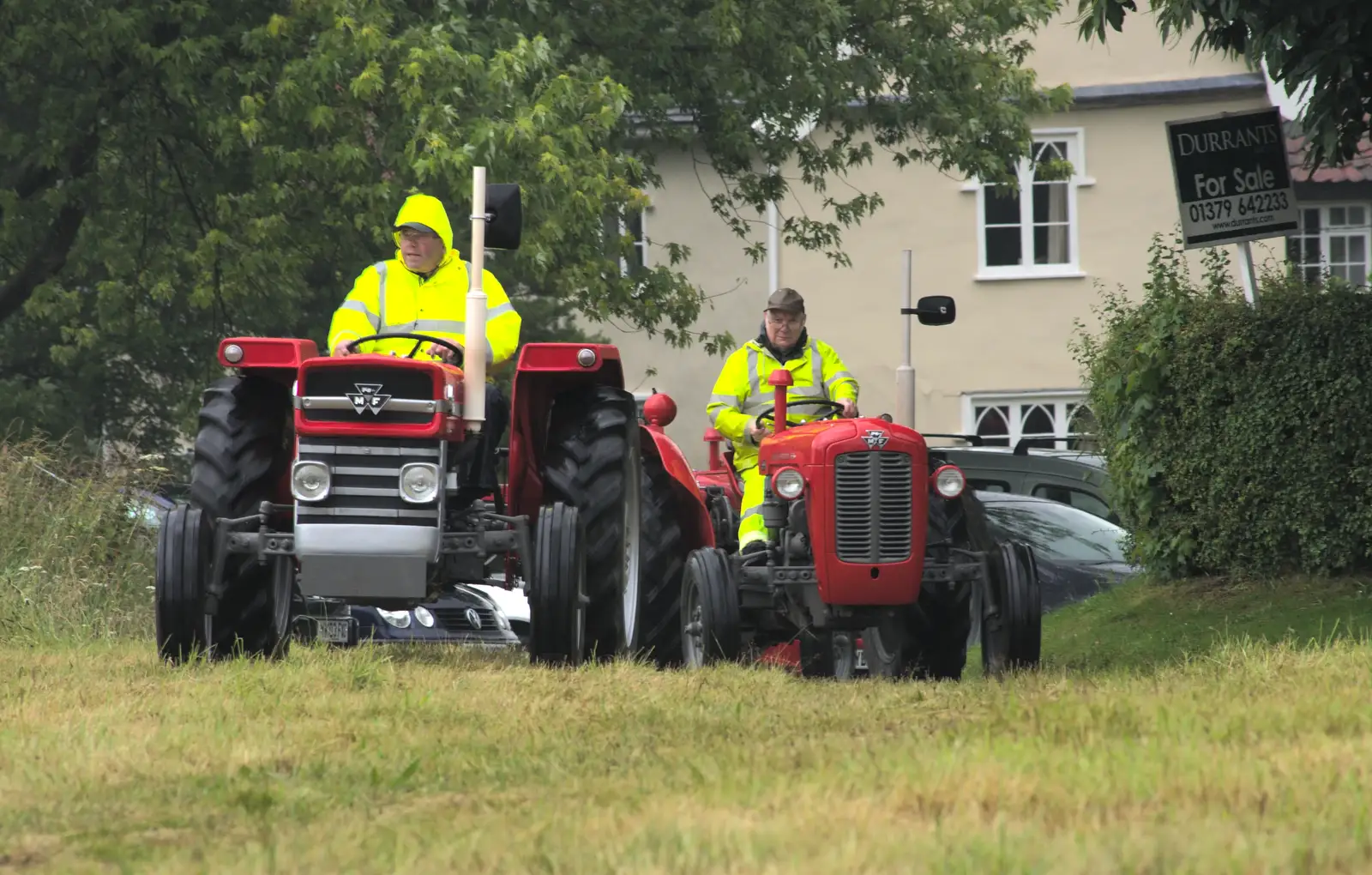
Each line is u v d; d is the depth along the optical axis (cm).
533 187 6844
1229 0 3675
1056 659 3828
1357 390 3881
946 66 8862
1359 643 3114
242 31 7506
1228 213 4284
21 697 2517
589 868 1316
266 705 2356
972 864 1266
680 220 11394
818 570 3203
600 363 3136
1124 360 4262
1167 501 4247
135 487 4919
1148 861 1260
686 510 3734
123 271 8612
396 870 1346
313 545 2856
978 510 3319
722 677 2830
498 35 7269
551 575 2980
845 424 3250
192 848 1476
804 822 1440
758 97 8594
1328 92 3816
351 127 7256
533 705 2361
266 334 9288
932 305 3784
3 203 8175
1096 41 11106
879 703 2359
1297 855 1265
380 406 2848
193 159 8238
